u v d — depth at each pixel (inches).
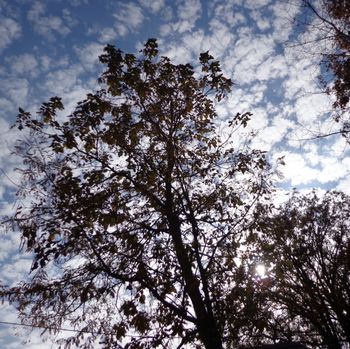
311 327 707.4
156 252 354.6
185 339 313.4
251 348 324.8
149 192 383.2
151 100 414.3
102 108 362.0
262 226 383.6
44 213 331.9
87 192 355.6
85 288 320.2
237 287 337.7
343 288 712.4
